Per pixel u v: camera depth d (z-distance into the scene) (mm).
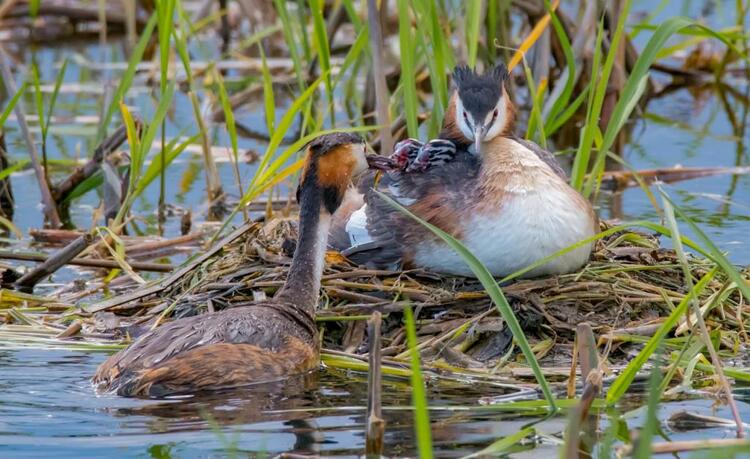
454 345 11344
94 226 15516
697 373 10727
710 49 24000
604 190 17281
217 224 15898
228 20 25312
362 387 10344
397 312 11758
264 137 19984
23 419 9328
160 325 11305
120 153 17125
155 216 16422
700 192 16906
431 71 15117
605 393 10172
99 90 22547
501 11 18344
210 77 22266
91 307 12453
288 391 10195
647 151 19000
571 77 15227
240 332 10570
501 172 12023
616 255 12883
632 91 13414
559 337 11539
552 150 19516
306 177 11445
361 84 21984
